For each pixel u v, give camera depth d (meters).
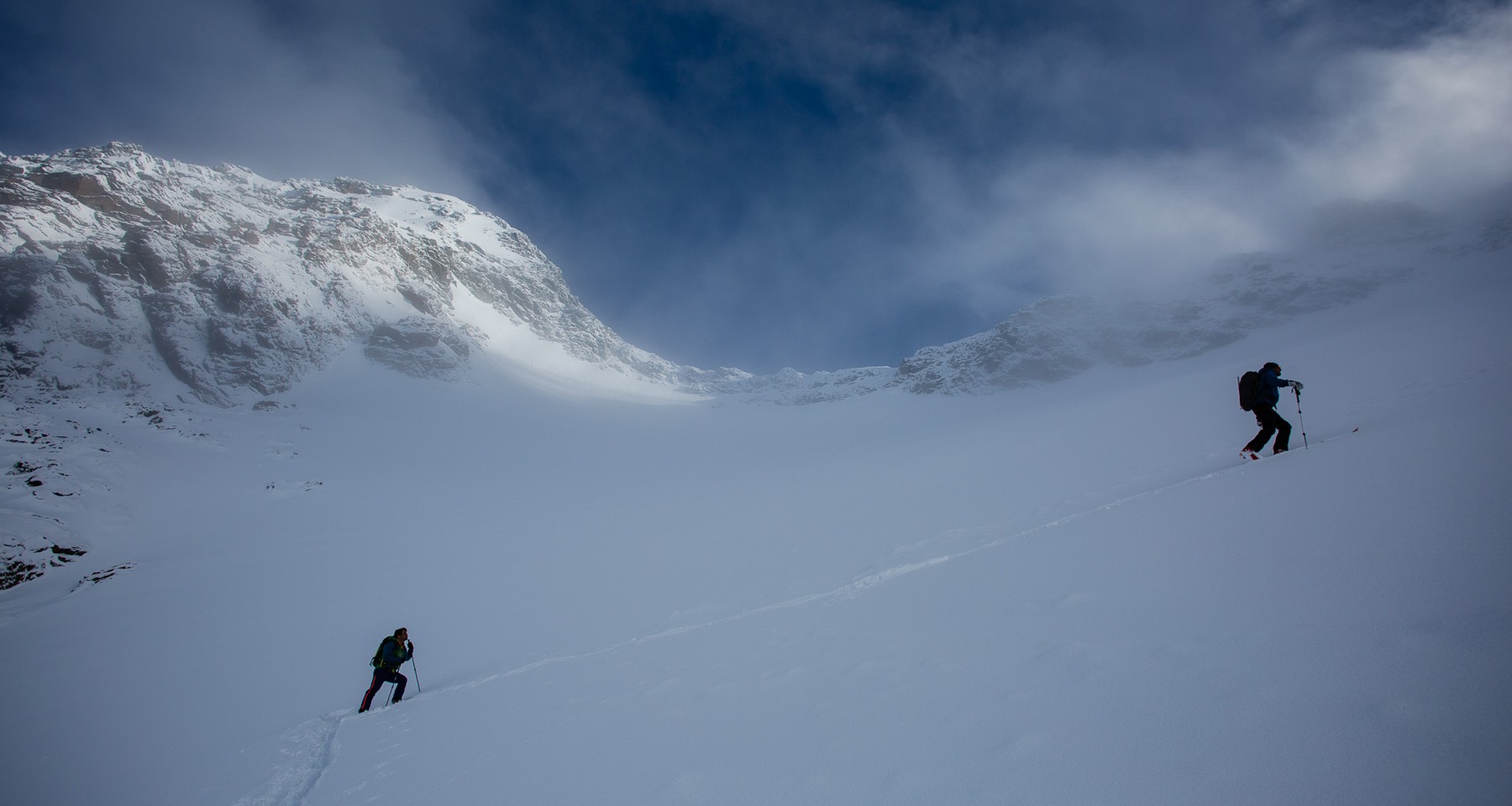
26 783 9.62
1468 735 2.02
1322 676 2.66
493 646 14.14
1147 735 2.67
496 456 85.25
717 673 6.01
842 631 6.15
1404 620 2.84
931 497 19.69
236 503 54.03
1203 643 3.32
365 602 24.84
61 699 16.14
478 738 6.62
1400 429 6.80
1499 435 5.20
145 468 55.78
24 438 51.91
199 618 25.97
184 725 12.11
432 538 41.22
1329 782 2.05
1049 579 5.53
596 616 14.29
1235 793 2.16
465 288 169.38
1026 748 2.87
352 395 101.12
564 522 43.38
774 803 3.10
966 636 4.74
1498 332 17.92
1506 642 2.42
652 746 4.45
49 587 35.69
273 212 150.00
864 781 3.04
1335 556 3.88
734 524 27.39
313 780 7.07
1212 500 6.46
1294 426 11.38
